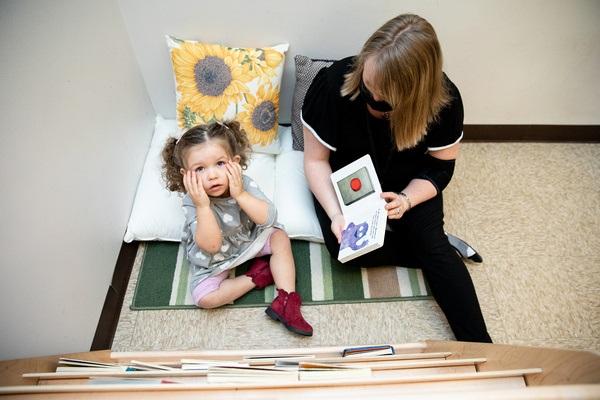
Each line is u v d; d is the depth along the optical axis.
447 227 1.76
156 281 1.61
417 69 1.04
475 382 0.84
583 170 1.93
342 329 1.51
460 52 1.71
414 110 1.13
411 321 1.54
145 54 1.72
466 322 1.38
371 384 0.82
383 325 1.53
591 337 1.50
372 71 1.08
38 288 1.12
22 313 1.06
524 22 1.61
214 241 1.39
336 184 1.43
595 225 1.77
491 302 1.58
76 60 1.29
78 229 1.30
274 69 1.66
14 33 1.03
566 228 1.76
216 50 1.64
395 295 1.59
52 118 1.17
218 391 0.81
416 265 1.60
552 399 0.60
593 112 1.94
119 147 1.57
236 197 1.36
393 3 1.55
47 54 1.15
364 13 1.58
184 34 1.66
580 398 0.60
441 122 1.30
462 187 1.88
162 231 1.63
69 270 1.26
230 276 1.62
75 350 1.30
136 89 1.74
